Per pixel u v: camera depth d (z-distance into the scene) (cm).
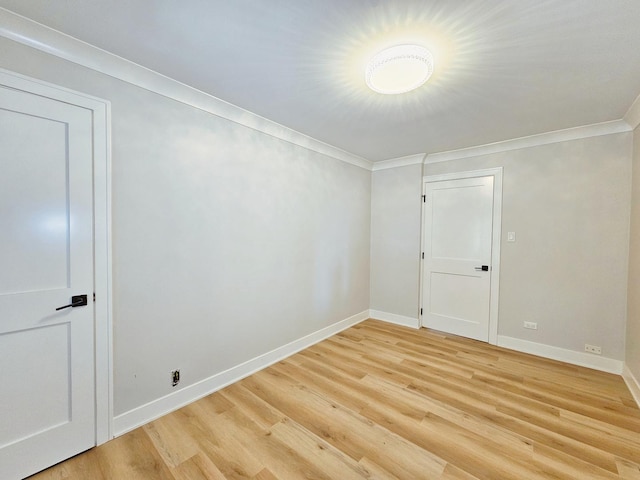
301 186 289
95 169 155
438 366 256
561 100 203
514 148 293
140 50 153
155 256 182
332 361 266
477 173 316
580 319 260
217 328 218
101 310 158
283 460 149
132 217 171
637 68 162
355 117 237
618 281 244
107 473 141
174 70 171
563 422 179
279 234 267
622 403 200
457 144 307
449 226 339
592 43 142
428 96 199
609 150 246
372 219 400
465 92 193
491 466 146
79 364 152
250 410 191
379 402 201
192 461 148
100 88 157
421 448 158
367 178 391
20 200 134
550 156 273
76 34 140
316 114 232
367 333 342
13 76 131
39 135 138
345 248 355
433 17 128
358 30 137
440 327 348
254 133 240
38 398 140
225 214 221
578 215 261
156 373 183
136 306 174
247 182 236
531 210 284
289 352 280
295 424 177
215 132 212
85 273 153
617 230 244
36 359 140
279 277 268
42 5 121
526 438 165
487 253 312
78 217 150
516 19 127
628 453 154
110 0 118
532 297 284
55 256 144
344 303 356
